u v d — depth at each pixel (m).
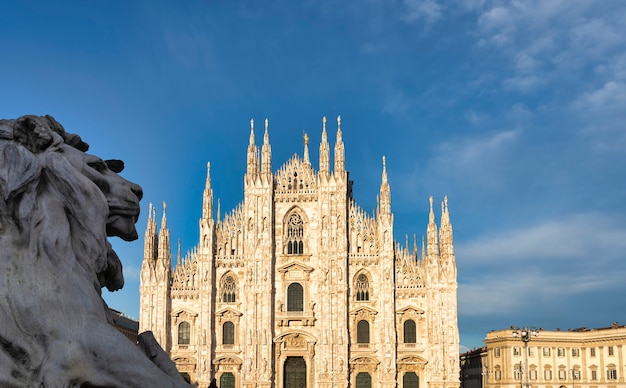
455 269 101.06
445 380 98.56
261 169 106.94
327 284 102.38
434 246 102.12
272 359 101.88
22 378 9.43
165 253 104.88
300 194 106.19
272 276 104.19
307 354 101.81
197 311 103.75
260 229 104.81
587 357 151.62
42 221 10.46
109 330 10.09
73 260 10.55
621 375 144.62
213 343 103.25
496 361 155.00
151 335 12.40
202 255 104.62
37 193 10.71
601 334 149.00
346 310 101.62
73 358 9.58
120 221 12.05
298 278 104.06
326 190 104.81
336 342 100.88
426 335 100.81
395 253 103.94
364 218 105.31
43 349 9.66
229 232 106.50
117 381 9.83
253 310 102.56
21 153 10.45
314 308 103.00
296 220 106.31
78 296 10.21
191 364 102.12
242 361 101.88
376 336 101.44
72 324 9.89
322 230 104.00
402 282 102.69
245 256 104.94
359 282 103.56
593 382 149.62
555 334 152.75
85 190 11.01
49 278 10.12
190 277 105.00
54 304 9.93
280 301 103.62
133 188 12.35
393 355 99.62
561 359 152.38
